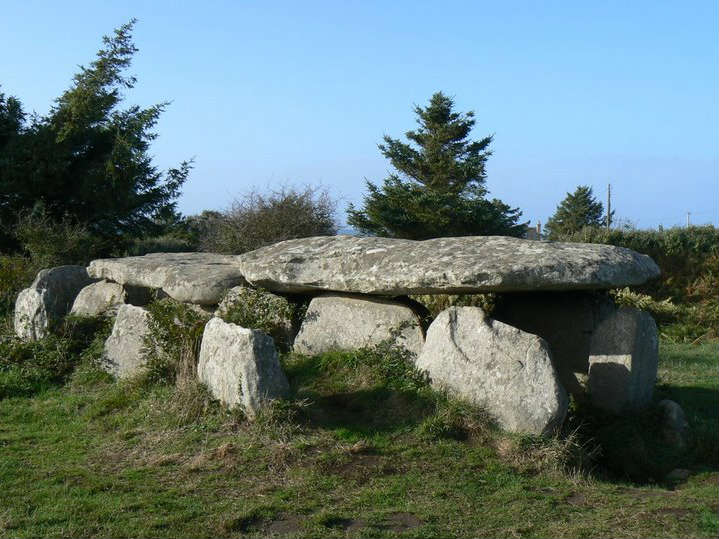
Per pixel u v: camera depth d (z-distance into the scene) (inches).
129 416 326.6
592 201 1998.0
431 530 217.0
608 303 356.5
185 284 413.1
